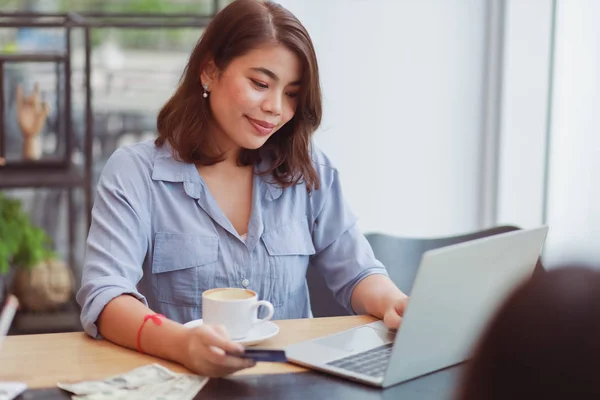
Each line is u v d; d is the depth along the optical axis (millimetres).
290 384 1175
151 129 3877
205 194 1666
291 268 1719
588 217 2754
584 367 512
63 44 3488
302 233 1756
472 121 3117
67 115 3193
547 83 3059
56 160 3199
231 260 1657
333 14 2949
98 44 3779
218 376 1185
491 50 3078
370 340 1378
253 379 1192
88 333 1408
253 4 1589
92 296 1415
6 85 3254
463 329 1254
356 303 1679
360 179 3066
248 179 1742
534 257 1324
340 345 1343
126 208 1579
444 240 1924
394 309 1480
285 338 1413
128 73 3834
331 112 2996
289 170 1729
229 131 1630
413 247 1952
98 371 1232
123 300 1398
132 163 1647
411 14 3016
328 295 1847
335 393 1141
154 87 3861
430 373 1238
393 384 1178
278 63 1574
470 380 551
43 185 3045
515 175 3111
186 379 1172
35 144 3197
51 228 3818
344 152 3035
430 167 3115
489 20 3062
